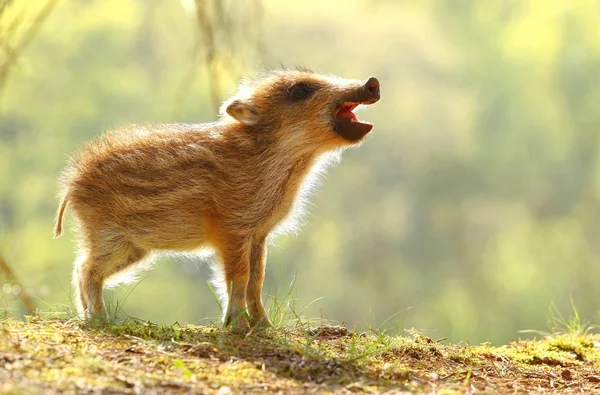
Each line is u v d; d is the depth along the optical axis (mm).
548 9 39375
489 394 5750
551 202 37062
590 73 37781
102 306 7699
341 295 31969
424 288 33531
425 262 35188
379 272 33688
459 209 36438
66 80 33938
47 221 30359
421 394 5617
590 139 37438
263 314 7684
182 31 34438
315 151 7914
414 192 36469
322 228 33219
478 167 37281
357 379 5973
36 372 5320
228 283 7465
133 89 34094
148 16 21172
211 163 7523
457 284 32938
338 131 7828
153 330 6844
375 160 36656
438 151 37250
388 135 37250
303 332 7195
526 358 7406
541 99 38375
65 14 35125
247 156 7621
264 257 7766
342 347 6961
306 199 8172
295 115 7789
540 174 37406
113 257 7703
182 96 10477
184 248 7734
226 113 7707
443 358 7078
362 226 34625
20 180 31688
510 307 31125
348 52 39812
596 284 32844
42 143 32594
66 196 7953
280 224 7926
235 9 10656
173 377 5543
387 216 35000
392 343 7246
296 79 7883
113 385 5215
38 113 32969
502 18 43000
